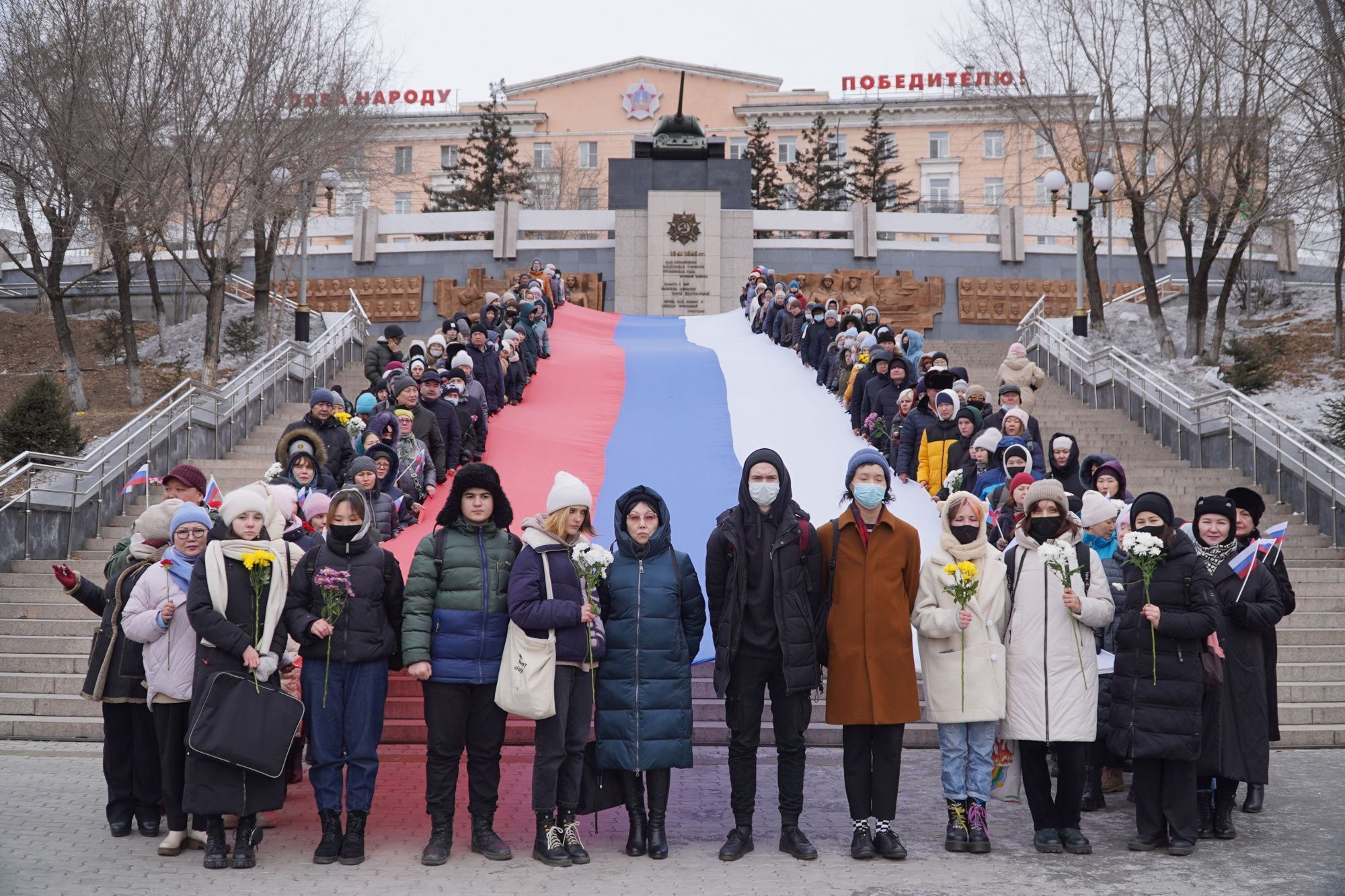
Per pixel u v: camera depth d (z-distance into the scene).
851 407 17.64
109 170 23.81
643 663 7.02
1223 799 7.34
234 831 7.43
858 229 39.44
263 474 16.75
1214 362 27.38
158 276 36.22
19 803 8.03
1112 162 31.89
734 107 74.81
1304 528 15.39
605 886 6.24
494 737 7.02
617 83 76.88
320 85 27.53
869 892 6.14
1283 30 16.00
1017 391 13.91
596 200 70.25
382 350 17.75
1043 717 6.96
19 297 38.41
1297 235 33.75
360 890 6.15
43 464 14.69
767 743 10.20
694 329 29.77
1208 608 7.00
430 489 14.16
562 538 7.11
